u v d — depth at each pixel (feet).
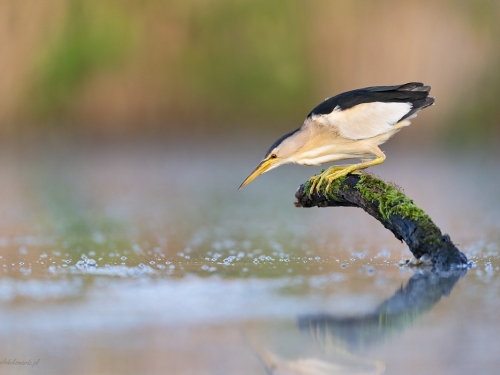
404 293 25.50
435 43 86.94
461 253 30.71
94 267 30.81
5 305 23.58
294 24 90.58
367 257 34.37
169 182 71.20
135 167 80.12
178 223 48.44
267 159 34.58
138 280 27.71
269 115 91.66
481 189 64.80
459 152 88.58
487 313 22.97
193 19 90.53
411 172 76.07
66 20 86.43
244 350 19.65
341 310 23.39
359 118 32.58
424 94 32.68
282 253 35.83
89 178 72.59
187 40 90.84
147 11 89.20
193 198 62.08
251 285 26.99
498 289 26.08
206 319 22.29
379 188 31.04
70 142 87.76
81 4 86.99
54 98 87.20
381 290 26.08
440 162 83.66
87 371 17.94
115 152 88.89
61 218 50.14
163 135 90.53
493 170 77.61
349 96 33.22
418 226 30.27
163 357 19.03
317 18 89.40
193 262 32.65
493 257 33.42
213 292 25.70
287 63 90.84
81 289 25.96
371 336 20.85
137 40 89.10
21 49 84.94
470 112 89.25
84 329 21.20
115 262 32.42
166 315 22.72
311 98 90.33
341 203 32.35
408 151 90.74
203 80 91.45
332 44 88.58
